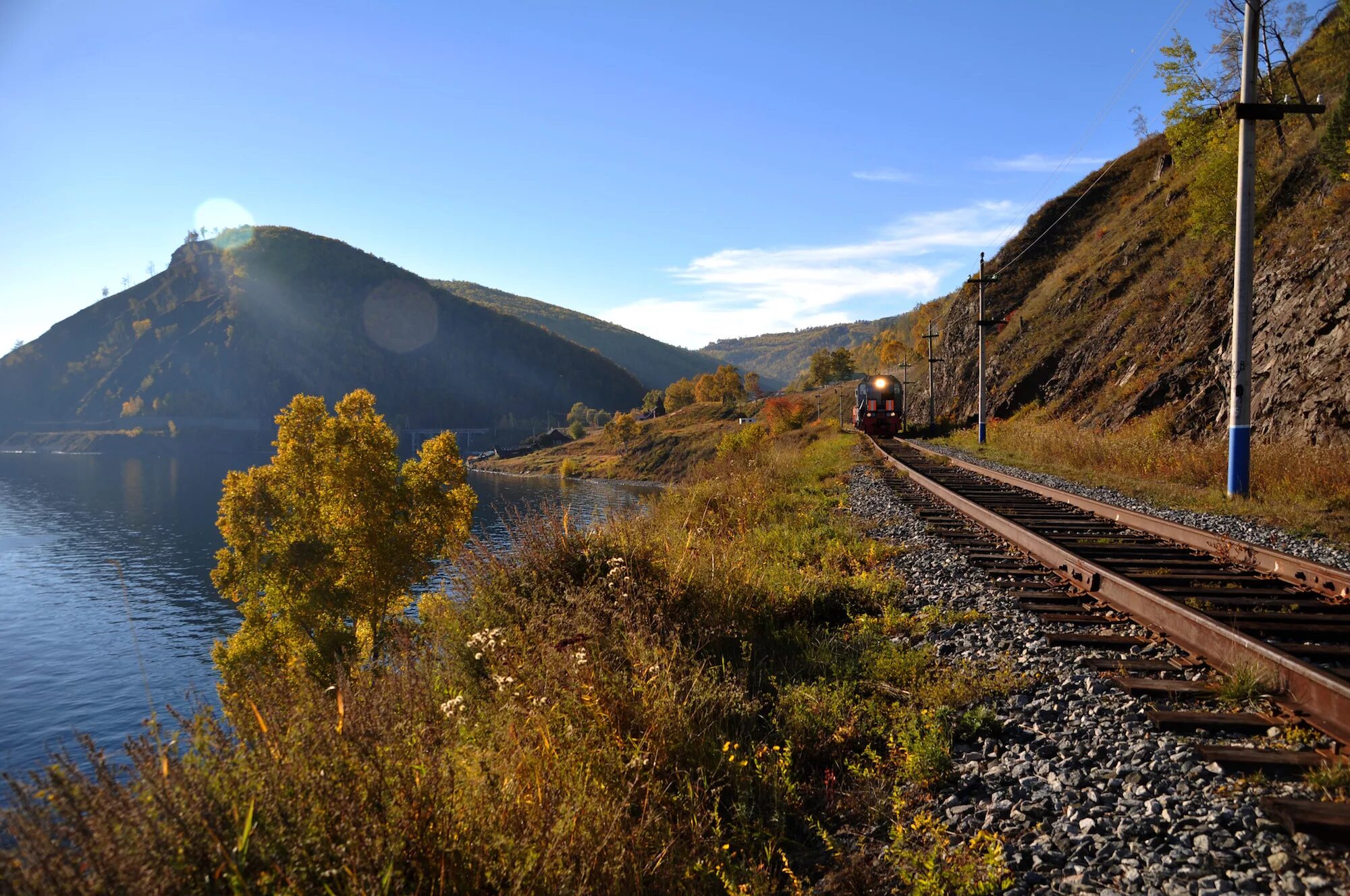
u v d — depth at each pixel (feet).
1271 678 13.12
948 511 39.73
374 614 69.77
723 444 176.04
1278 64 103.91
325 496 70.79
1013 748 12.51
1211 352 70.49
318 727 9.48
